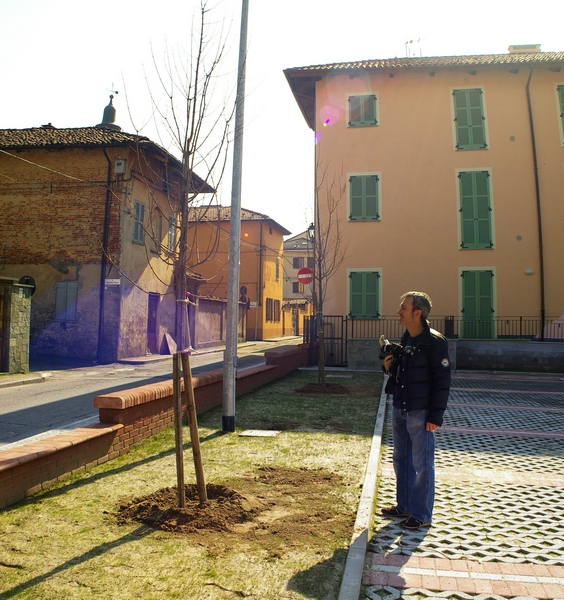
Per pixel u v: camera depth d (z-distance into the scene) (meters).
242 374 10.32
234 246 7.25
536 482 5.00
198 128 6.03
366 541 3.50
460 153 18.52
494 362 16.16
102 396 5.75
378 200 18.59
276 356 13.71
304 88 20.08
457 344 16.38
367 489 4.55
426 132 18.73
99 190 19.41
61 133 21.47
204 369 17.11
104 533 3.58
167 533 3.59
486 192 18.23
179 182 6.20
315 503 4.26
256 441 6.44
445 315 17.98
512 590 2.94
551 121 18.36
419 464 3.87
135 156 19.69
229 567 3.11
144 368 17.20
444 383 3.84
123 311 19.33
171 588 2.85
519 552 3.45
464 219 18.19
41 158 19.94
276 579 2.97
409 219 18.41
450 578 3.07
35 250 19.83
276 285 44.06
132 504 4.09
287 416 8.12
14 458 4.16
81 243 19.48
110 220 19.22
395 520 4.01
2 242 20.05
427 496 3.85
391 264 18.31
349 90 19.22
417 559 3.33
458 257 18.09
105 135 20.48
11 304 13.62
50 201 19.80
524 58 18.80
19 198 20.05
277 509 4.12
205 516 3.84
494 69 18.66
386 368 4.20
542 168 18.17
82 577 2.96
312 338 18.33
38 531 3.60
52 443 4.71
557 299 17.61
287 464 5.39
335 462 5.49
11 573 3.00
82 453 5.02
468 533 3.76
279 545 3.45
